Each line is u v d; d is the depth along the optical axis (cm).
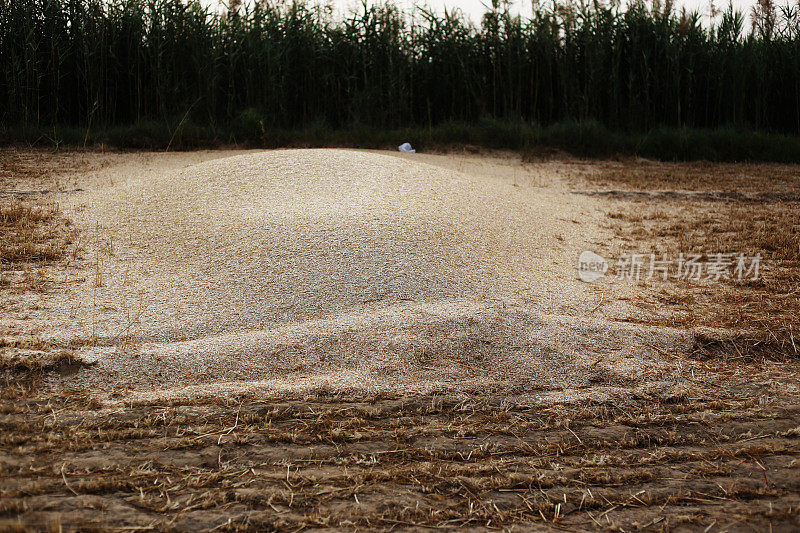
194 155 1051
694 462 319
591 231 711
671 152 1203
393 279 486
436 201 638
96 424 331
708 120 1363
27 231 601
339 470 304
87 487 280
